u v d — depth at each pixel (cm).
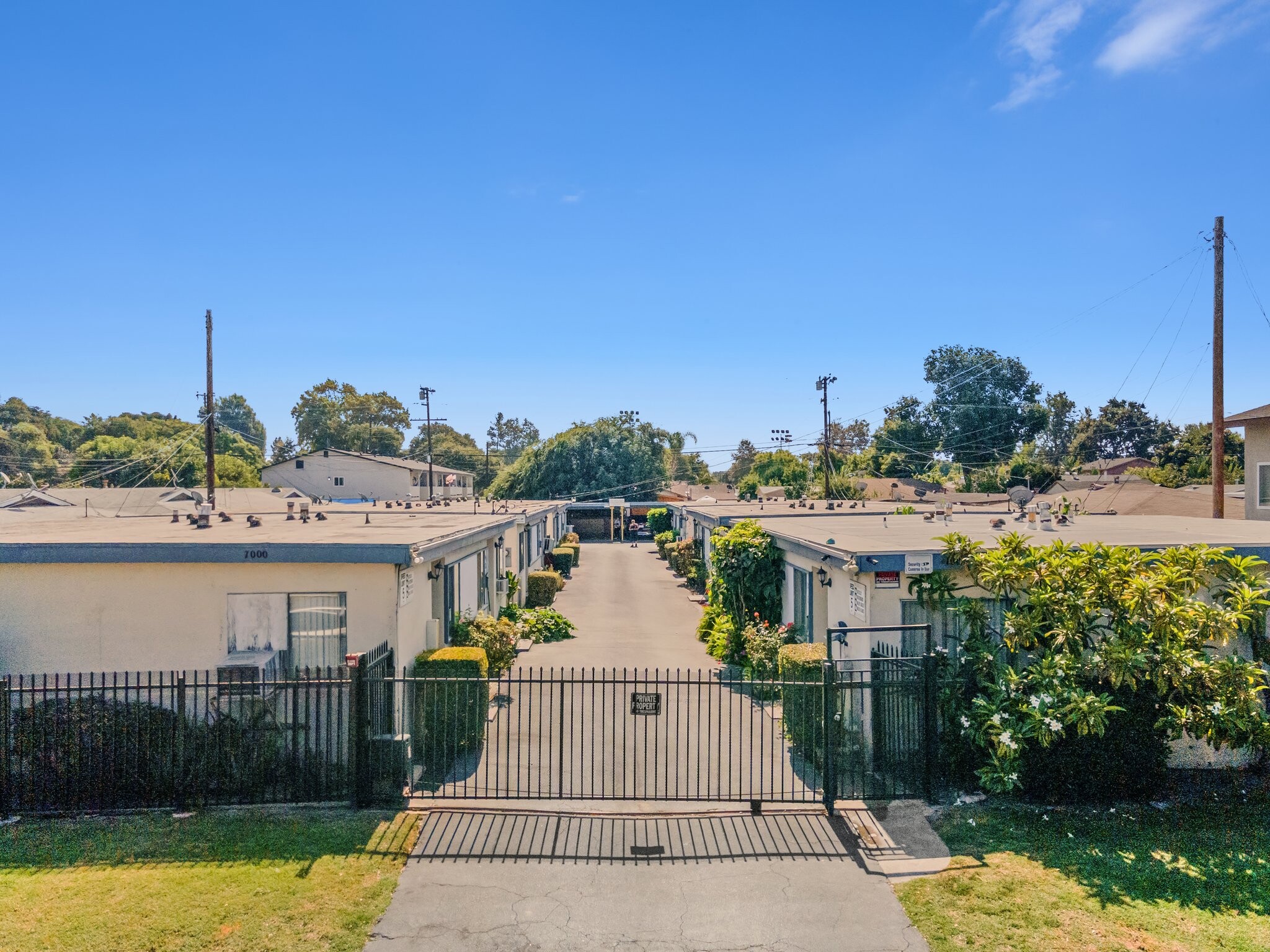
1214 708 750
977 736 782
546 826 763
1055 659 788
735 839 738
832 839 736
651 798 803
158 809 795
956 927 589
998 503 3459
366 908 612
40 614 921
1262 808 781
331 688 849
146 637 914
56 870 667
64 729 809
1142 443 6084
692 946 572
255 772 825
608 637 1794
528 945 571
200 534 1112
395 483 5453
